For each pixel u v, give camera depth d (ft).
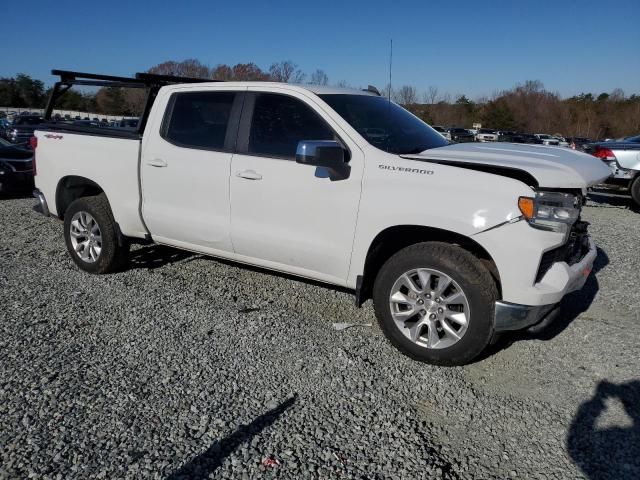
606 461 9.21
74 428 9.68
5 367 11.71
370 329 14.33
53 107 19.51
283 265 14.40
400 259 12.41
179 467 8.77
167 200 15.94
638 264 20.44
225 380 11.47
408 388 11.41
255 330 13.97
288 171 13.60
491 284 11.57
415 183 12.03
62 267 18.89
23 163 33.86
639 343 13.66
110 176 17.01
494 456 9.32
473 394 11.24
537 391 11.45
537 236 11.05
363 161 12.72
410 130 14.80
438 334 12.35
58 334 13.44
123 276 17.98
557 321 15.05
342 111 13.58
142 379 11.41
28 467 8.66
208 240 15.43
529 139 114.62
